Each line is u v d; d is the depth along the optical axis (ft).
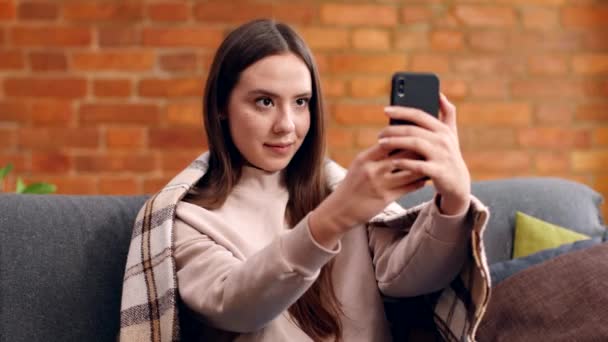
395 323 4.73
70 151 9.72
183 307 4.15
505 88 10.08
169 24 9.79
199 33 9.82
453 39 10.02
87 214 4.79
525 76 10.10
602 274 4.62
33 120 9.69
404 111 3.35
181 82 9.81
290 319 4.24
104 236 4.75
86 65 9.73
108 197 4.98
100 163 9.75
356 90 9.93
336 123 9.92
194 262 4.07
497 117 10.07
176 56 9.80
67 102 9.71
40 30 9.70
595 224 5.64
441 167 3.34
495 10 10.05
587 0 10.13
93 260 4.68
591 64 10.14
